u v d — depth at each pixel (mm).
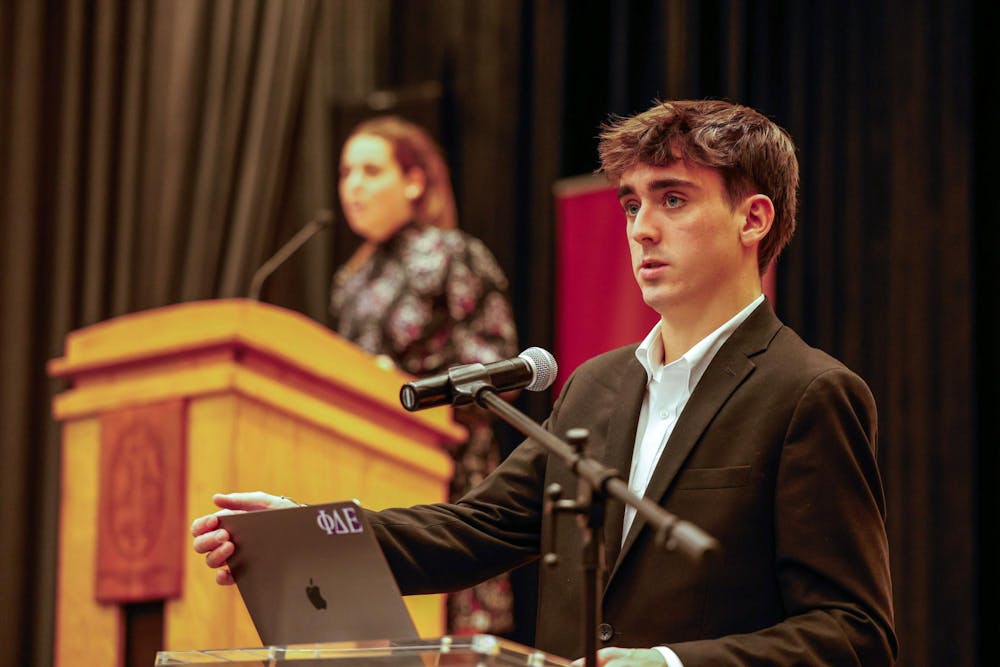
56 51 8898
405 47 9086
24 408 8414
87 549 4750
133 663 4648
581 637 3189
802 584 2990
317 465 4809
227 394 4543
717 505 3119
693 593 3082
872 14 7547
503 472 3553
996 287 7078
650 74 8281
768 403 3186
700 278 3352
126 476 4680
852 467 3088
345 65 9109
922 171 7242
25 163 8664
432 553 3342
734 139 3395
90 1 9008
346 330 6941
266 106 9031
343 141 8914
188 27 9062
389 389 5145
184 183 8938
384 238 7008
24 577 8195
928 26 7340
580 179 8203
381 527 3322
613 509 3260
